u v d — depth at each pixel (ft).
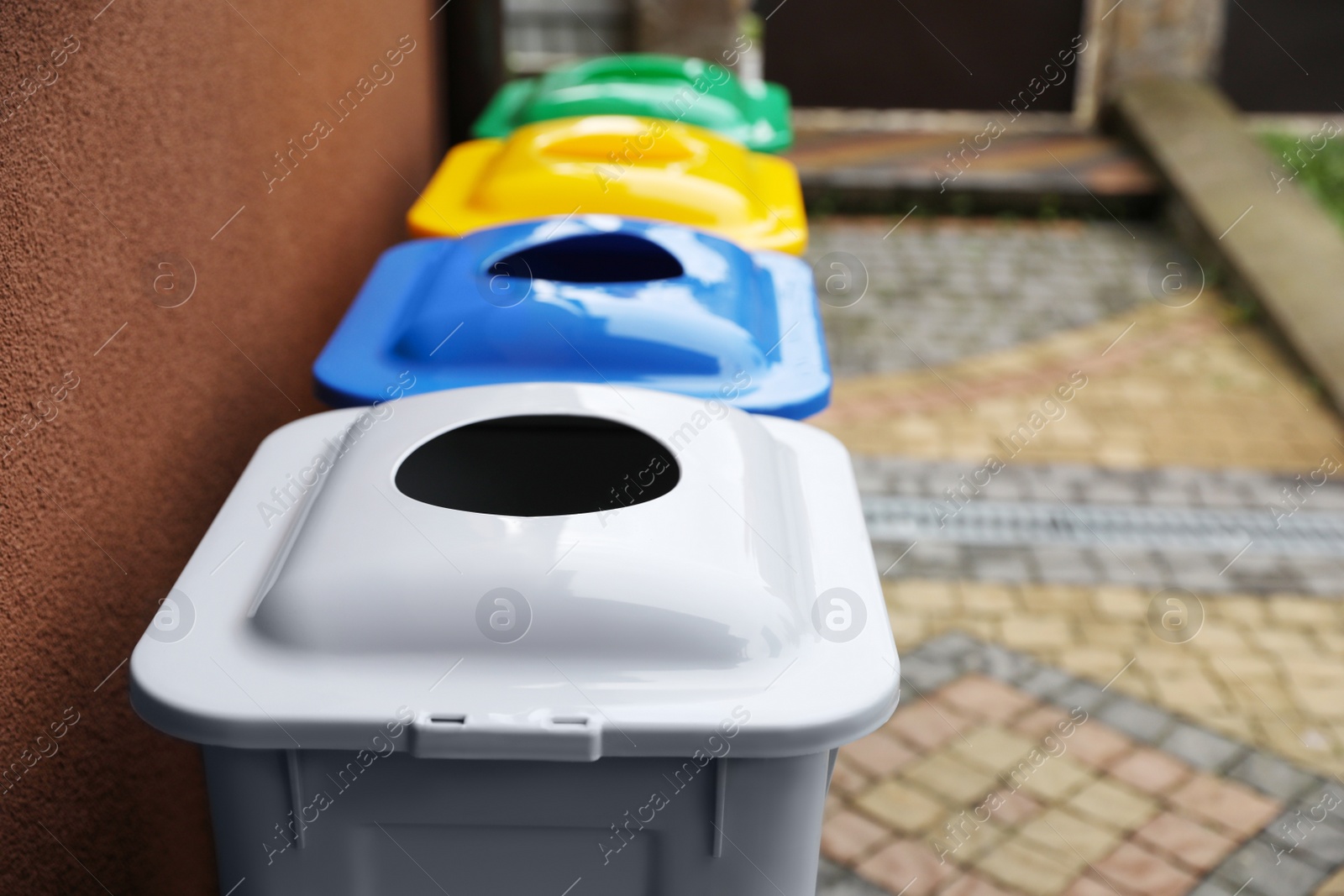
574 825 3.06
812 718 2.95
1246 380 10.08
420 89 8.36
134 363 3.72
